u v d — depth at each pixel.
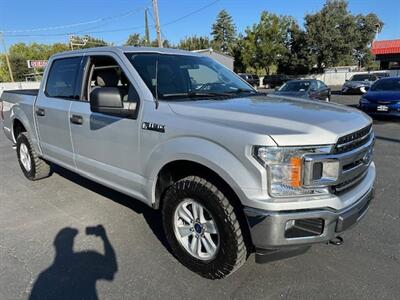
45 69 4.78
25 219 4.12
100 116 3.58
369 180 2.90
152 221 3.98
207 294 2.70
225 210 2.58
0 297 2.70
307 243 2.41
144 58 3.60
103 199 4.68
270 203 2.31
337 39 42.69
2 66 65.88
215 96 3.41
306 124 2.42
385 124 10.77
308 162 2.30
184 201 2.91
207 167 2.59
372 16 46.72
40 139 4.91
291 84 14.47
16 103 5.42
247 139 2.37
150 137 3.04
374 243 3.39
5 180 5.68
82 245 3.47
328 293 2.68
